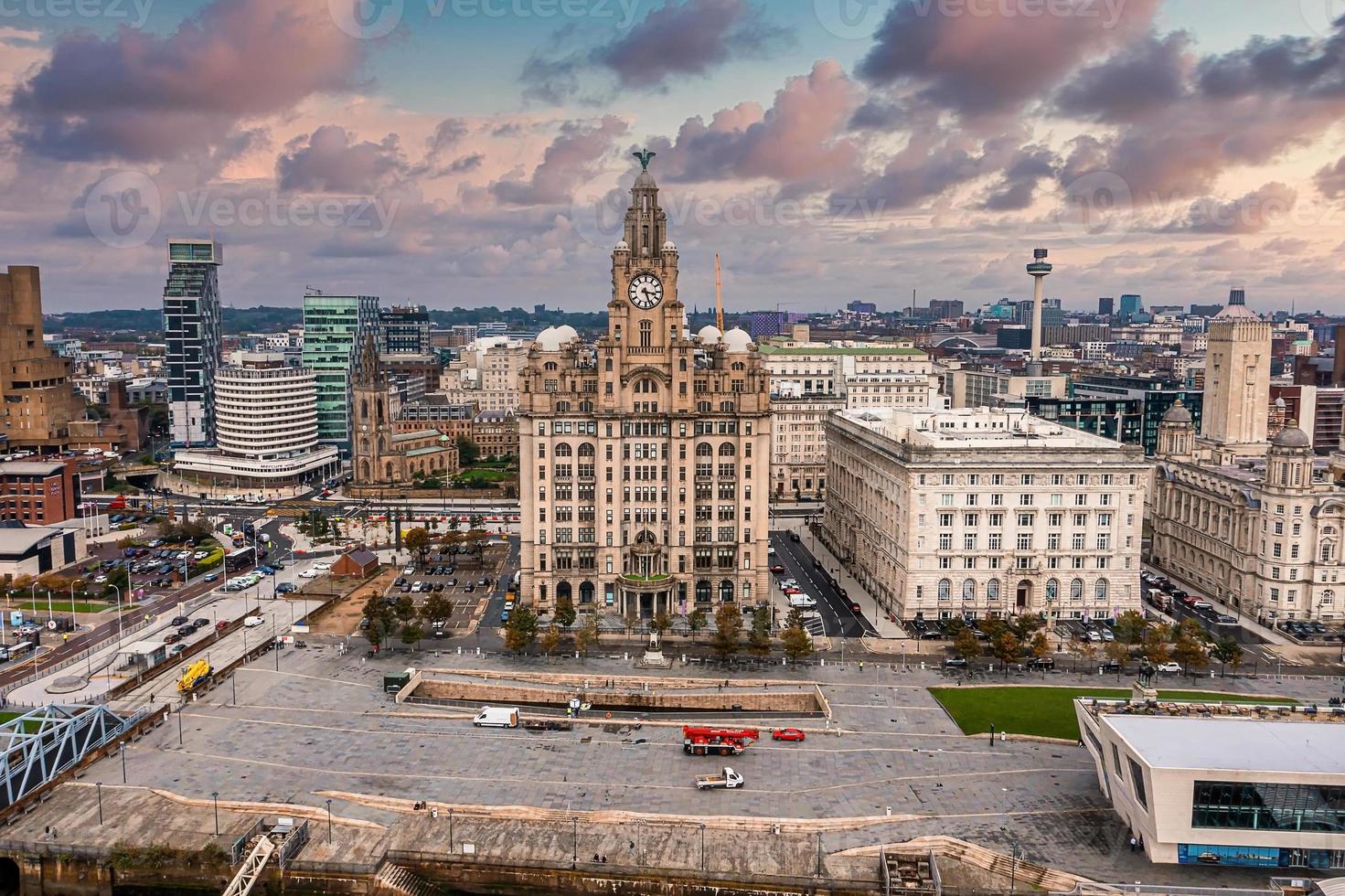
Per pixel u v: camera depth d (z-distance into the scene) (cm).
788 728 16412
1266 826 12356
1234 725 13775
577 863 12606
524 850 12838
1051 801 14075
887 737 16138
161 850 12725
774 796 14175
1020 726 16550
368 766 15112
